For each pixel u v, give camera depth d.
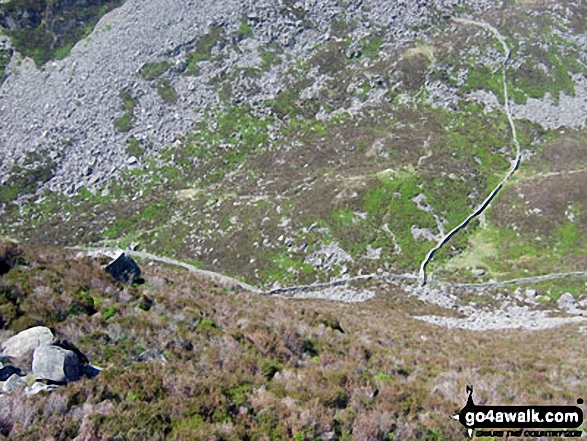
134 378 16.36
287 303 38.31
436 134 89.75
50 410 14.34
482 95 97.44
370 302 62.28
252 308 29.92
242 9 117.75
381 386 18.89
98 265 29.03
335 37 113.12
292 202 81.25
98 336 19.77
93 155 102.00
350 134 93.62
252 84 107.88
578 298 58.09
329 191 80.31
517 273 63.88
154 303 25.16
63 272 25.75
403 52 107.12
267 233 77.81
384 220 74.50
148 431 14.02
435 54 105.56
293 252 74.00
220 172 95.75
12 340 17.72
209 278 44.41
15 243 26.95
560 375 24.53
